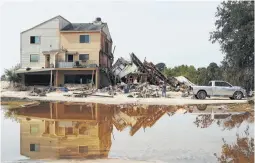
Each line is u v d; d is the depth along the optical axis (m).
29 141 11.53
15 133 13.17
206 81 48.31
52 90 39.50
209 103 26.61
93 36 44.38
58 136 12.53
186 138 12.01
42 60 44.91
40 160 8.87
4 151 9.77
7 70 44.25
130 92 37.75
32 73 44.56
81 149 10.17
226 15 37.66
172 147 10.28
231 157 9.02
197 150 9.95
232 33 36.19
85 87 41.41
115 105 26.14
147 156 9.28
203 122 16.47
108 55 52.22
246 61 35.56
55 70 42.94
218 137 12.19
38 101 29.58
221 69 40.00
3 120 17.08
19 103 27.73
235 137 12.15
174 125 15.44
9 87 43.66
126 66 48.62
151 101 28.81
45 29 44.91
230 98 30.27
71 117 18.55
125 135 12.73
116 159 8.82
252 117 18.19
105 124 15.90
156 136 12.54
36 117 18.45
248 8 34.59
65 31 44.44
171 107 24.48
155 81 47.56
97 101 29.23
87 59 44.38
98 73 42.53
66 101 29.59
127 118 18.25
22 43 45.22
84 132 13.54
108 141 11.54
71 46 44.59
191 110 22.28
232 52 35.84
